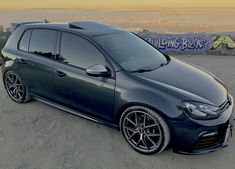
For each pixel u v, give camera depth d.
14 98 5.37
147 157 3.65
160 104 3.37
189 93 3.48
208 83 3.90
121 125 3.83
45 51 4.54
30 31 4.83
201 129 3.28
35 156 3.68
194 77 4.00
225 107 3.61
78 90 4.12
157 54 4.62
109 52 3.90
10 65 5.06
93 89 3.92
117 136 4.15
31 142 4.02
